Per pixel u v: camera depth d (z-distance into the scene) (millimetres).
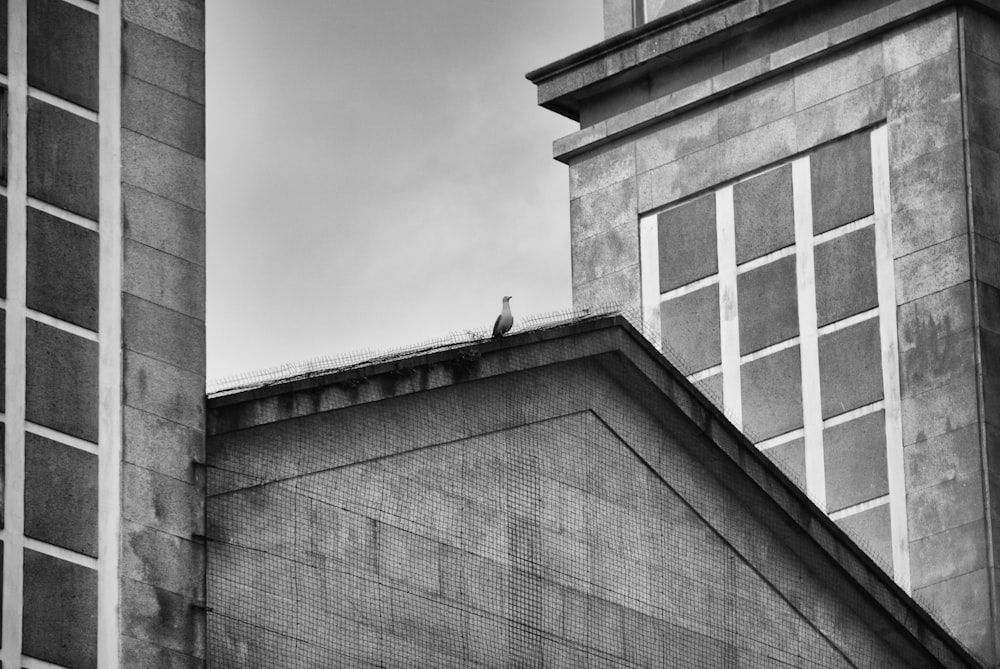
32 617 31062
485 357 36219
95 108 33375
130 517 32219
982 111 47062
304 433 34219
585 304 50906
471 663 35125
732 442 38875
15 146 32406
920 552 45594
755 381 48469
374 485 34781
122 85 33688
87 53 33469
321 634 33625
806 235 48438
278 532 33625
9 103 32469
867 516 46500
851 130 48125
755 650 38844
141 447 32562
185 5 34750
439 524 35344
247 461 33594
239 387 34156
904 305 46844
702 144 50094
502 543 36000
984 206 46625
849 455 47000
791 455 47688
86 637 31469
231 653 32750
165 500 32562
